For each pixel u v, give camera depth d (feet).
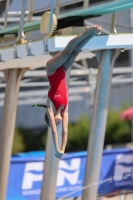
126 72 156.35
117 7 83.41
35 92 188.65
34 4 114.01
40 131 332.39
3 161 117.29
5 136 117.50
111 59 96.48
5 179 117.29
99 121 97.66
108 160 149.89
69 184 144.15
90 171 98.58
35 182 140.05
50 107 65.21
